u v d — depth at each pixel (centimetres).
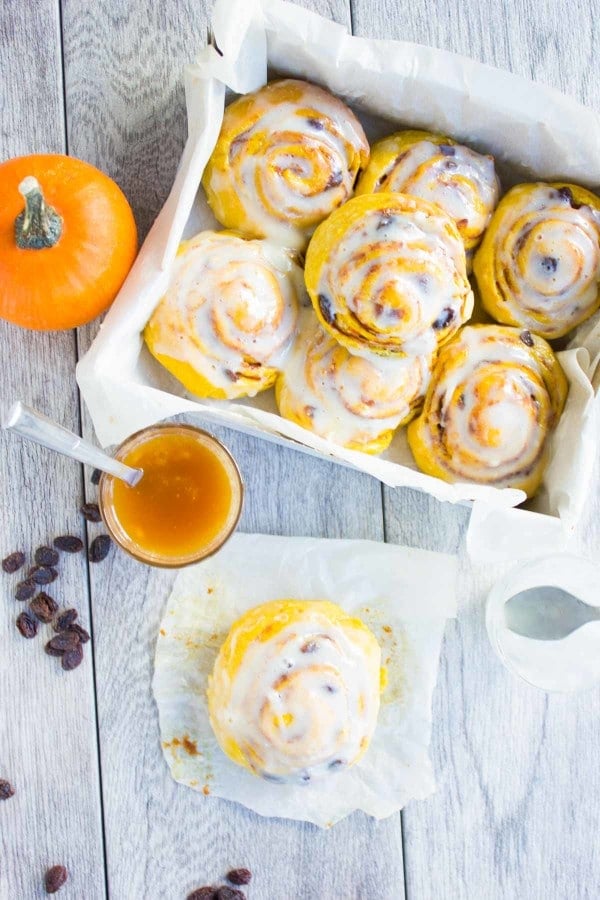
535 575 80
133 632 80
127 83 78
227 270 72
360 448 74
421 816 81
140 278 72
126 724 80
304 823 81
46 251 71
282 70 74
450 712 81
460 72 73
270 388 76
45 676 80
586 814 82
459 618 81
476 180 75
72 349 79
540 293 74
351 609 80
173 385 76
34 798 80
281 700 76
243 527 80
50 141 78
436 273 71
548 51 81
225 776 80
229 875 80
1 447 79
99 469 76
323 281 71
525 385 74
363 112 76
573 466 73
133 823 80
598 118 73
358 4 79
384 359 72
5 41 78
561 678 80
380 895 81
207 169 74
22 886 80
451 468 74
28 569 80
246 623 78
